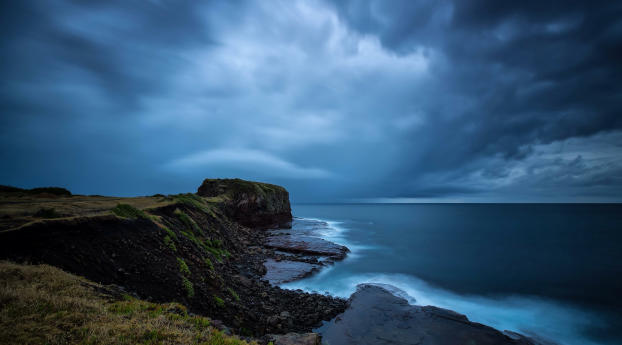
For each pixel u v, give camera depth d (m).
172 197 32.78
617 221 99.62
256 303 17.19
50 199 24.48
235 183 72.94
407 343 14.67
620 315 21.52
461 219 115.31
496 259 39.78
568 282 29.69
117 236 13.09
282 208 85.81
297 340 10.88
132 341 6.44
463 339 15.27
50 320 6.42
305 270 28.80
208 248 22.05
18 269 8.17
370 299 21.05
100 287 9.44
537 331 18.95
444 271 33.19
